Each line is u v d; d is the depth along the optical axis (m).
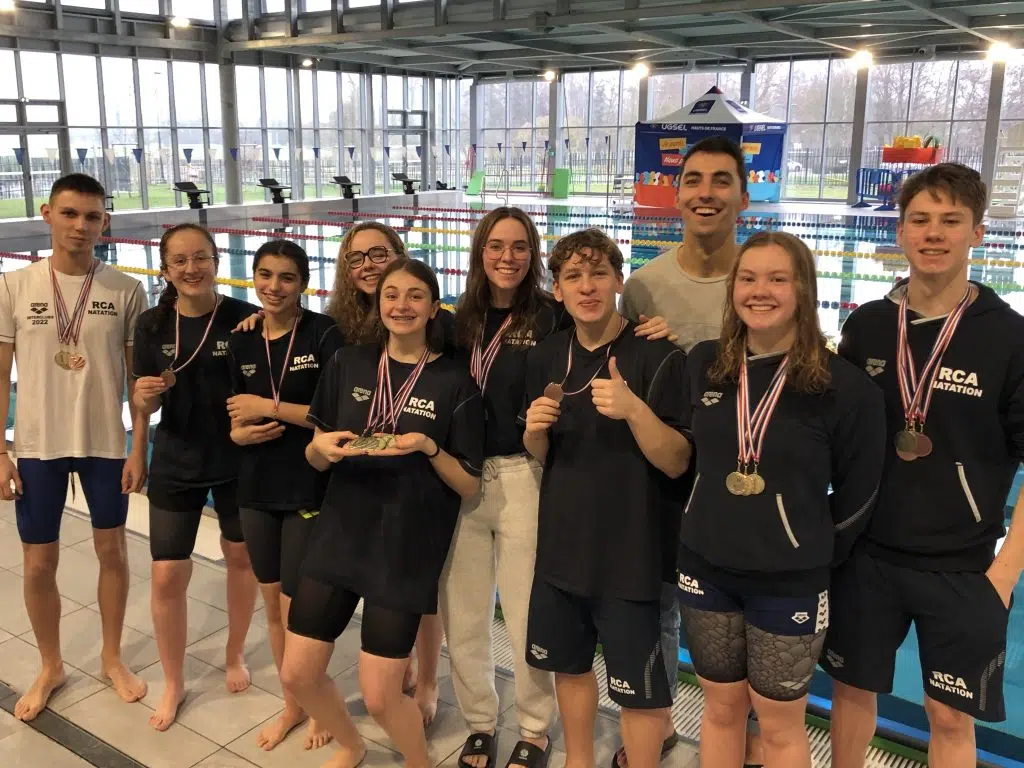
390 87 19.03
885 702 2.29
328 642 1.78
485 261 1.79
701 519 1.51
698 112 14.97
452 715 2.18
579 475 1.66
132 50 14.04
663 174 15.41
